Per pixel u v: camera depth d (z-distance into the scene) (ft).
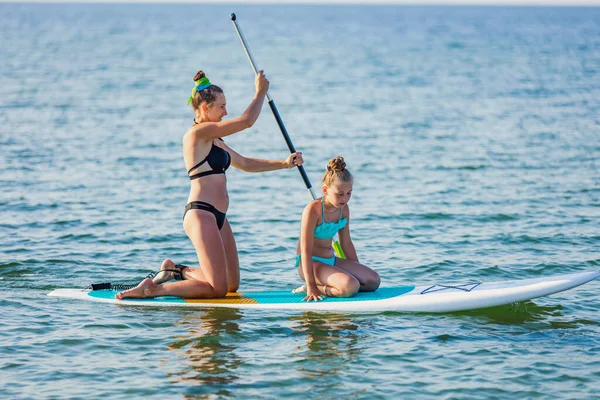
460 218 119.75
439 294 77.87
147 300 79.46
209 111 79.00
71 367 62.90
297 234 112.37
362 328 72.23
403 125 233.35
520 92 327.47
